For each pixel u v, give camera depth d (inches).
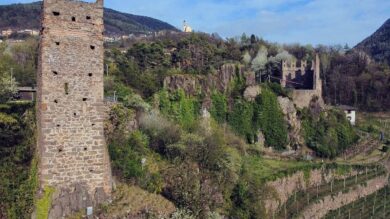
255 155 4170.8
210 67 5113.2
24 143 1841.8
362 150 5216.5
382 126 6594.5
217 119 4485.7
